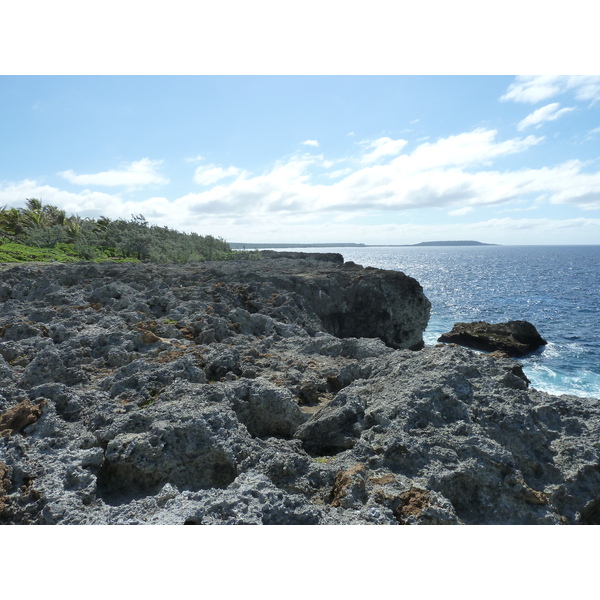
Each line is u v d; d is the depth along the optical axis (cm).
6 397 809
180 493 555
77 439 670
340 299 2811
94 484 572
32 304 1647
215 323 1448
